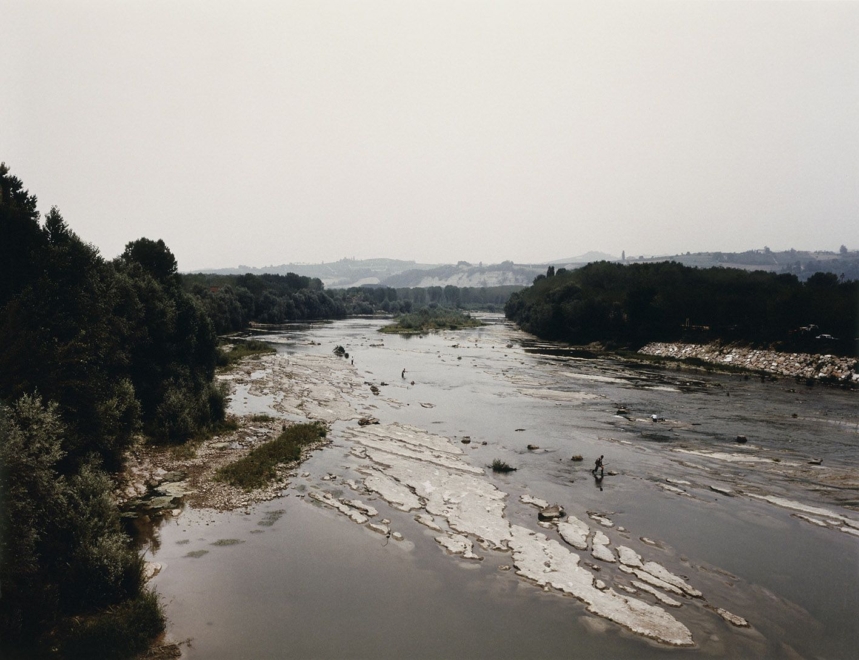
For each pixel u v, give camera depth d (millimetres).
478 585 23391
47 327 29062
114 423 32312
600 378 78688
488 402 62781
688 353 100312
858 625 20719
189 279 182750
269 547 26500
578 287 147750
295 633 19797
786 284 115562
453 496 33219
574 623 20750
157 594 22094
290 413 55438
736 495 33656
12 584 18797
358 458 40719
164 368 51062
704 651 19141
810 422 52156
